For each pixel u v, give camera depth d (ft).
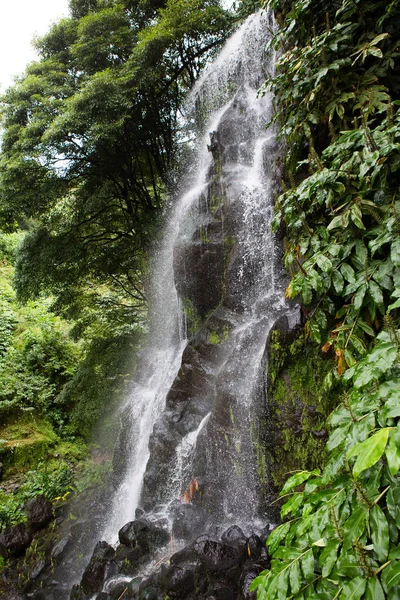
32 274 21.62
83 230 24.20
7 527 16.96
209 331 14.61
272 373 10.88
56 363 28.91
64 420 26.02
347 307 8.70
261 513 11.23
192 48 21.59
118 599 10.66
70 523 17.10
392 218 7.25
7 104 20.80
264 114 16.63
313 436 10.14
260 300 13.61
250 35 18.56
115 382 21.44
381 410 4.96
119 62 21.21
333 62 9.82
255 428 11.19
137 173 25.76
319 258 8.52
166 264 21.09
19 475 21.75
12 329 33.40
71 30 22.30
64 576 14.10
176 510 12.28
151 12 22.59
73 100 18.10
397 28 9.75
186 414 14.55
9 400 25.46
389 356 5.49
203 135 22.06
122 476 18.07
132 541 12.19
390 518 4.65
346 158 8.77
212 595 8.87
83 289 25.62
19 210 20.94
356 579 4.33
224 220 15.24
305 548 5.22
